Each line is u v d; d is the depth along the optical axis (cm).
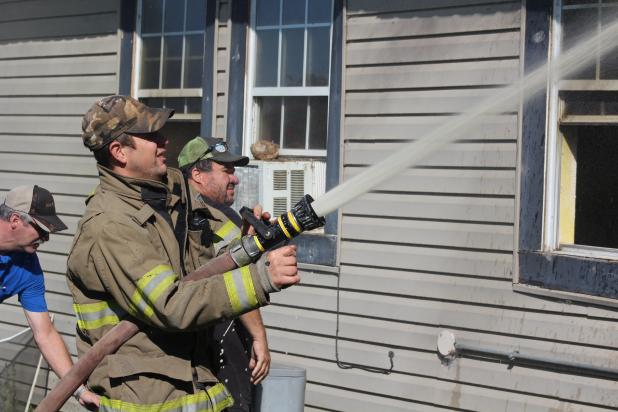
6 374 521
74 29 751
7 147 796
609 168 496
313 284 587
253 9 643
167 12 701
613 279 457
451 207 524
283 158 627
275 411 454
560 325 480
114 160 279
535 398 490
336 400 573
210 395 283
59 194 756
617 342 458
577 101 479
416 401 539
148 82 711
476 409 512
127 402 269
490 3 511
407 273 545
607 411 464
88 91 740
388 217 552
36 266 391
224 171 450
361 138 570
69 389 271
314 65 612
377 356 557
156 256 264
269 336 607
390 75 557
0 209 372
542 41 486
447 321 526
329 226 580
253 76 643
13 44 796
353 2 577
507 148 501
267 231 264
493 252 508
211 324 257
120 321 277
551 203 487
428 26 539
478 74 517
